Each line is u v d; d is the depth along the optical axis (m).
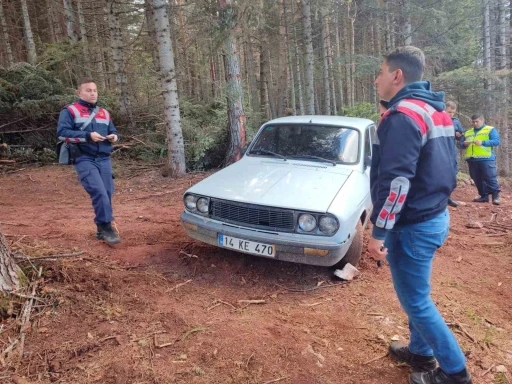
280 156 4.74
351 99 20.92
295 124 5.09
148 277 3.72
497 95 14.88
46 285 3.22
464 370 2.29
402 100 2.13
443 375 2.34
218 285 3.75
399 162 2.01
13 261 3.10
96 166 4.29
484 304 3.60
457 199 8.13
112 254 4.18
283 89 21.05
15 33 15.71
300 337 2.93
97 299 3.20
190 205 4.04
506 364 2.71
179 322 3.02
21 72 10.62
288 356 2.70
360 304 3.47
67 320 2.91
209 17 8.22
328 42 18.53
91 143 4.20
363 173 4.43
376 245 2.12
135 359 2.56
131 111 11.46
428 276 2.27
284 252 3.54
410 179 2.03
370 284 3.87
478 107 15.68
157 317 3.06
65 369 2.45
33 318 2.87
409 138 2.02
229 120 9.14
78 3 14.43
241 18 8.22
